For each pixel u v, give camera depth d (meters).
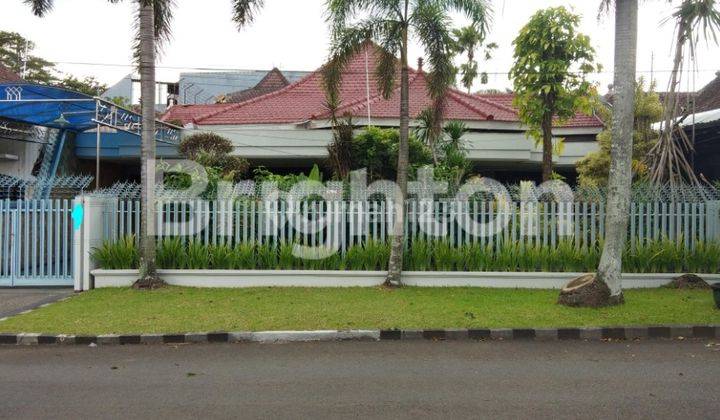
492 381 5.93
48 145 17.81
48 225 11.55
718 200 11.14
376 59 11.41
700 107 18.14
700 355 7.00
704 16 10.51
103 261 11.18
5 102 13.57
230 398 5.41
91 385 5.88
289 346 7.55
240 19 10.94
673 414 4.91
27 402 5.34
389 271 10.85
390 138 13.88
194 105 21.34
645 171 12.71
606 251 9.21
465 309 9.04
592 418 4.83
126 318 8.57
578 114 17.72
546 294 10.29
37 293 10.91
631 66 9.11
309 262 11.28
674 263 11.03
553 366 6.52
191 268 11.16
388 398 5.39
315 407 5.14
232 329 7.99
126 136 17.53
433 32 10.51
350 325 8.16
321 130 16.20
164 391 5.65
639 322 8.22
